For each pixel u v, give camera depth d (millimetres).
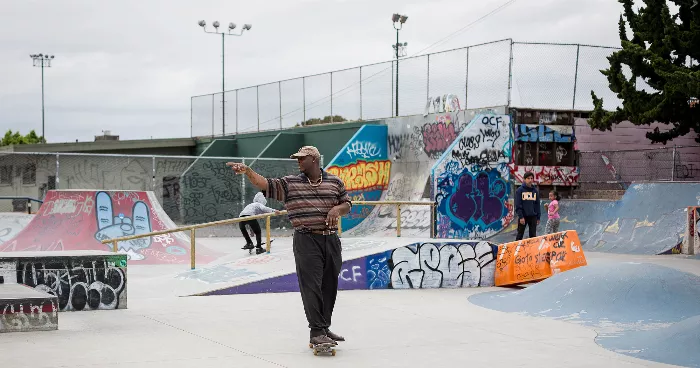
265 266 11836
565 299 9328
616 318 8617
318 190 6758
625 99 20969
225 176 28547
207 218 28188
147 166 34250
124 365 6000
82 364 6012
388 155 27141
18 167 34656
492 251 12125
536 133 22484
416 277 11656
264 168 29609
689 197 18734
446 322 8461
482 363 6312
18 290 7953
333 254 6812
